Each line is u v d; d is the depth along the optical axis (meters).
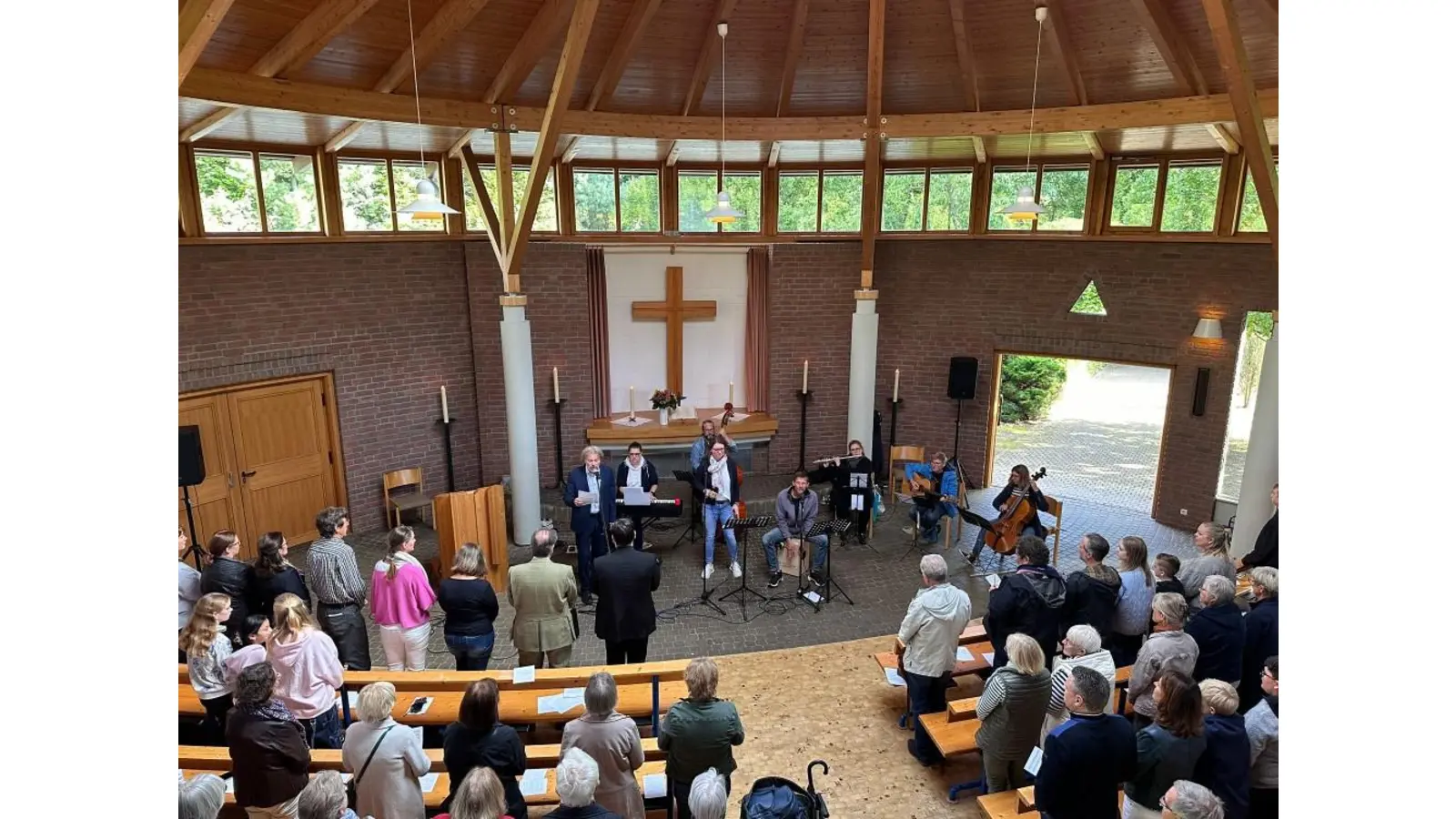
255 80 6.45
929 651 4.80
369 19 6.57
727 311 10.98
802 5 7.69
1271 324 8.73
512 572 5.27
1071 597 4.81
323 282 8.62
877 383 11.23
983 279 10.46
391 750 3.33
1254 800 3.58
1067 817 3.22
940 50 8.27
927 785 4.76
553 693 4.67
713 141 9.48
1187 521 9.58
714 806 3.01
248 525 8.46
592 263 10.25
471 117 7.66
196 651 4.20
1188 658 3.89
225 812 3.87
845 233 10.84
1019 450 14.81
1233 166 8.72
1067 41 7.64
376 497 9.40
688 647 6.73
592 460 7.51
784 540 7.80
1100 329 9.81
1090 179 9.65
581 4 6.26
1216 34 5.78
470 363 9.88
